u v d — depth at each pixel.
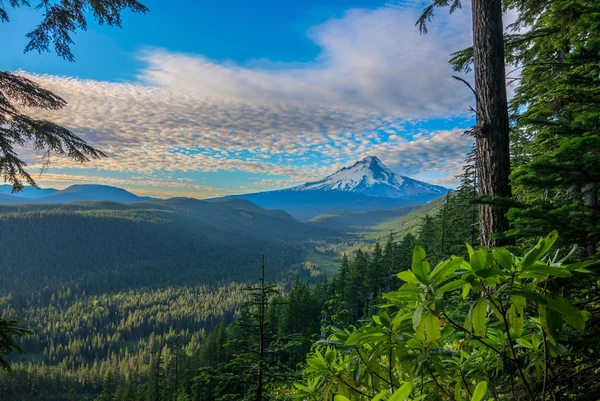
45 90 5.36
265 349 4.87
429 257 20.86
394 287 35.88
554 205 2.22
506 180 4.00
